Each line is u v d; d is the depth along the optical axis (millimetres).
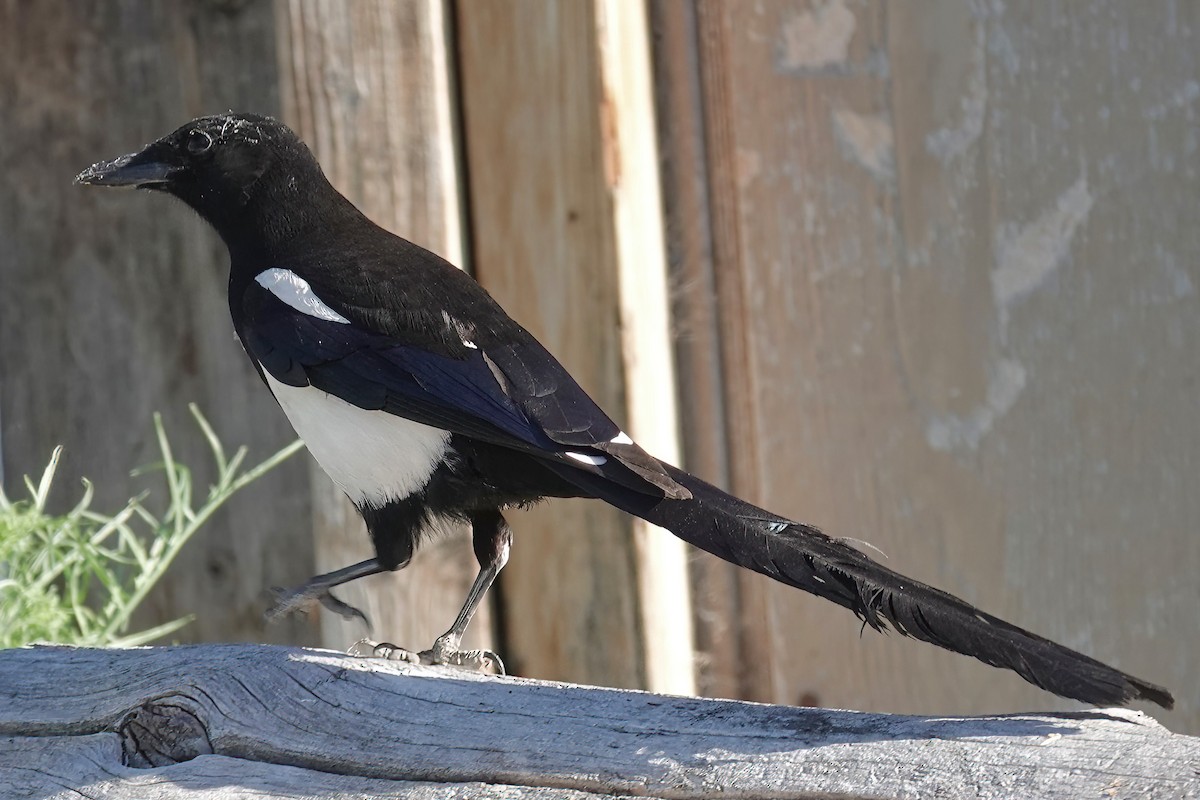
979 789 4840
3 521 8531
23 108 10219
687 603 9656
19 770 6027
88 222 10188
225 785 5746
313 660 6168
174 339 10125
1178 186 9461
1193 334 9453
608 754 5414
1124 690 5379
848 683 9719
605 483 6816
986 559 9633
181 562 10164
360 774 5699
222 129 8414
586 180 9297
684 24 9656
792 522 6352
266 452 10000
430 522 8023
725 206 9734
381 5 9266
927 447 9672
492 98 9508
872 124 9656
